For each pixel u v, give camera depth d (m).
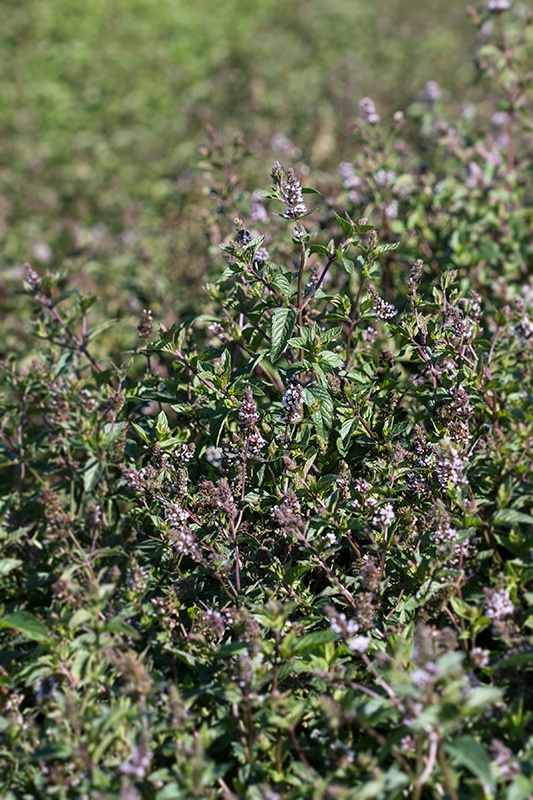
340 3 24.61
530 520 4.18
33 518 5.45
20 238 12.34
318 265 5.28
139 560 4.56
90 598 3.69
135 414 5.78
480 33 8.75
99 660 3.83
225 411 4.72
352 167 7.53
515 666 3.87
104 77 19.11
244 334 5.22
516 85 8.47
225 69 17.97
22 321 9.01
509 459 4.38
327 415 4.57
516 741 3.61
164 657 4.23
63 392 4.92
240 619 3.86
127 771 3.30
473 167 7.98
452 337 4.77
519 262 7.36
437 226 7.04
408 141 11.25
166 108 17.19
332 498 4.33
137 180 13.88
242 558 4.64
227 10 23.47
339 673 3.79
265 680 3.64
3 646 4.57
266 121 12.41
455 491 4.27
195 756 3.24
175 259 8.89
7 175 14.55
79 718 3.47
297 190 4.63
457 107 13.26
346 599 4.44
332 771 3.41
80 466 5.16
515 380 4.89
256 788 3.46
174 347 5.06
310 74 17.66
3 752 3.71
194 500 4.57
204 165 7.31
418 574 4.18
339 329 4.71
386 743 3.29
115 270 10.06
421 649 3.20
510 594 4.10
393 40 21.02
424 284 6.43
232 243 4.77
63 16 21.73
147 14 22.39
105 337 8.19
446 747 3.15
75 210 13.20
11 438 5.62
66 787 3.40
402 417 5.17
